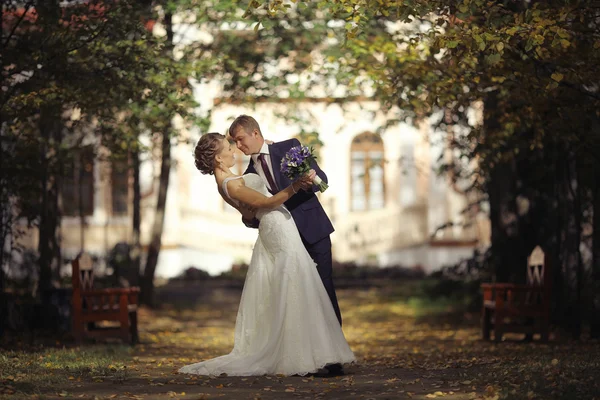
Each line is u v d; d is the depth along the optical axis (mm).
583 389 6793
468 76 11680
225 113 35844
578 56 10805
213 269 37750
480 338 15023
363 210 38969
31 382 7621
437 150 37781
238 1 16469
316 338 7930
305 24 19016
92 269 14344
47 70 12531
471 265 21484
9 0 13523
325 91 19938
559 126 11758
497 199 18734
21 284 17906
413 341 15500
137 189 23547
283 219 8070
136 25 12547
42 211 16578
